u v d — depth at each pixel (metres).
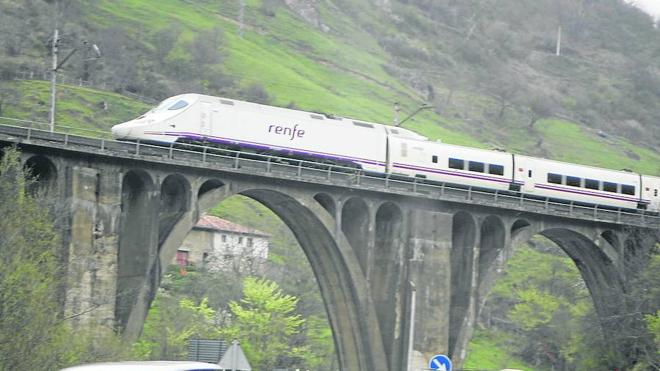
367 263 108.44
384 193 109.06
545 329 172.38
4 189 76.38
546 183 125.00
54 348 72.00
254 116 104.06
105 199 90.81
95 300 88.69
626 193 131.88
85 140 90.31
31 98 179.25
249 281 150.88
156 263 94.38
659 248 125.50
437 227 112.12
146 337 138.50
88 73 198.62
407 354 109.12
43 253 75.88
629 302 125.50
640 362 123.06
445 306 111.69
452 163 117.50
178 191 99.00
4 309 68.50
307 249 111.12
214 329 142.25
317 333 164.75
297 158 107.94
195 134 100.06
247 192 103.88
